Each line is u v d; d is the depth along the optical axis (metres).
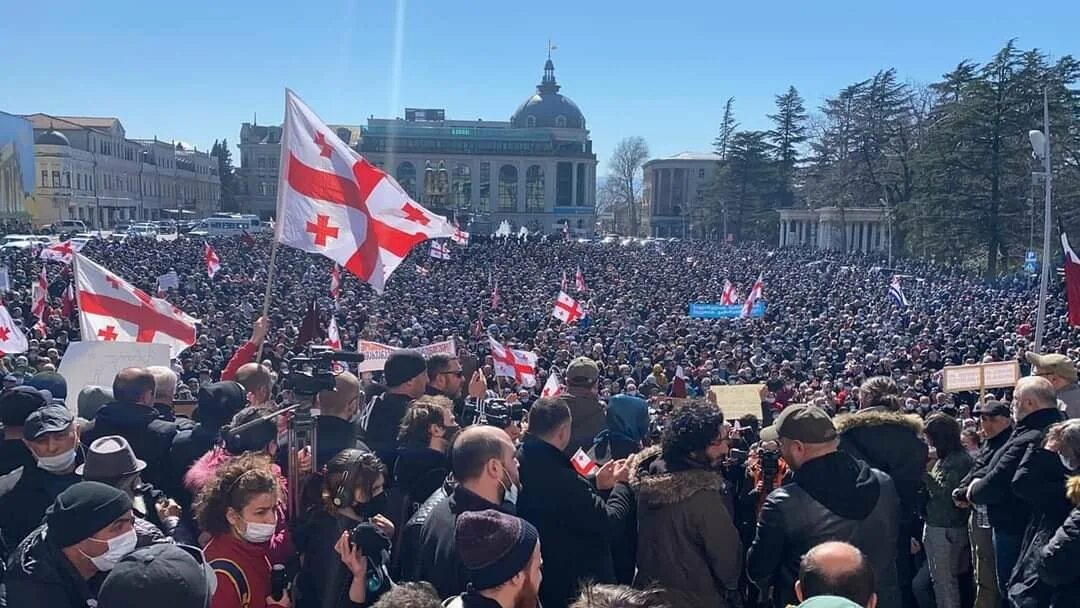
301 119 7.85
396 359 5.77
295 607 4.01
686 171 132.00
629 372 16.92
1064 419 4.85
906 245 61.56
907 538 5.48
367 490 4.10
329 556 3.99
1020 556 4.64
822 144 77.25
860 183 70.38
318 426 5.00
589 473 5.37
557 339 21.14
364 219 7.98
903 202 60.28
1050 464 4.43
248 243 54.69
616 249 63.09
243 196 137.62
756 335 23.19
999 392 15.02
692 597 4.25
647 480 4.40
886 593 4.14
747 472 5.30
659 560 4.34
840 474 4.18
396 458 5.02
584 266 49.06
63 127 102.88
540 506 4.24
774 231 91.06
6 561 4.04
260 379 6.12
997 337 21.70
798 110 90.19
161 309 10.26
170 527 4.54
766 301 32.78
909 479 5.06
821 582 3.21
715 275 43.91
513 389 14.45
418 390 5.79
